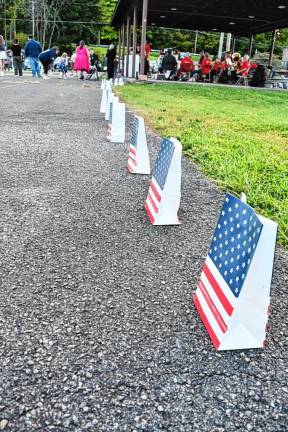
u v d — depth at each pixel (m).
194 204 3.61
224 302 1.84
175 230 3.05
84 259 2.54
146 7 18.25
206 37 57.62
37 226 2.99
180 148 3.08
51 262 2.49
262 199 3.55
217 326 1.85
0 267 2.39
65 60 26.17
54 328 1.88
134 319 1.98
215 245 2.04
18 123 7.35
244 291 1.75
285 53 29.78
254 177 4.16
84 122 7.76
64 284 2.25
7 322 1.91
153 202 3.27
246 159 4.93
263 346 1.83
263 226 1.70
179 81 20.31
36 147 5.52
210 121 8.15
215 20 25.31
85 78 23.53
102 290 2.21
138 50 22.11
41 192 3.73
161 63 22.98
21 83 17.48
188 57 21.88
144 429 1.39
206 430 1.40
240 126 7.77
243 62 21.30
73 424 1.40
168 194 3.10
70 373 1.62
